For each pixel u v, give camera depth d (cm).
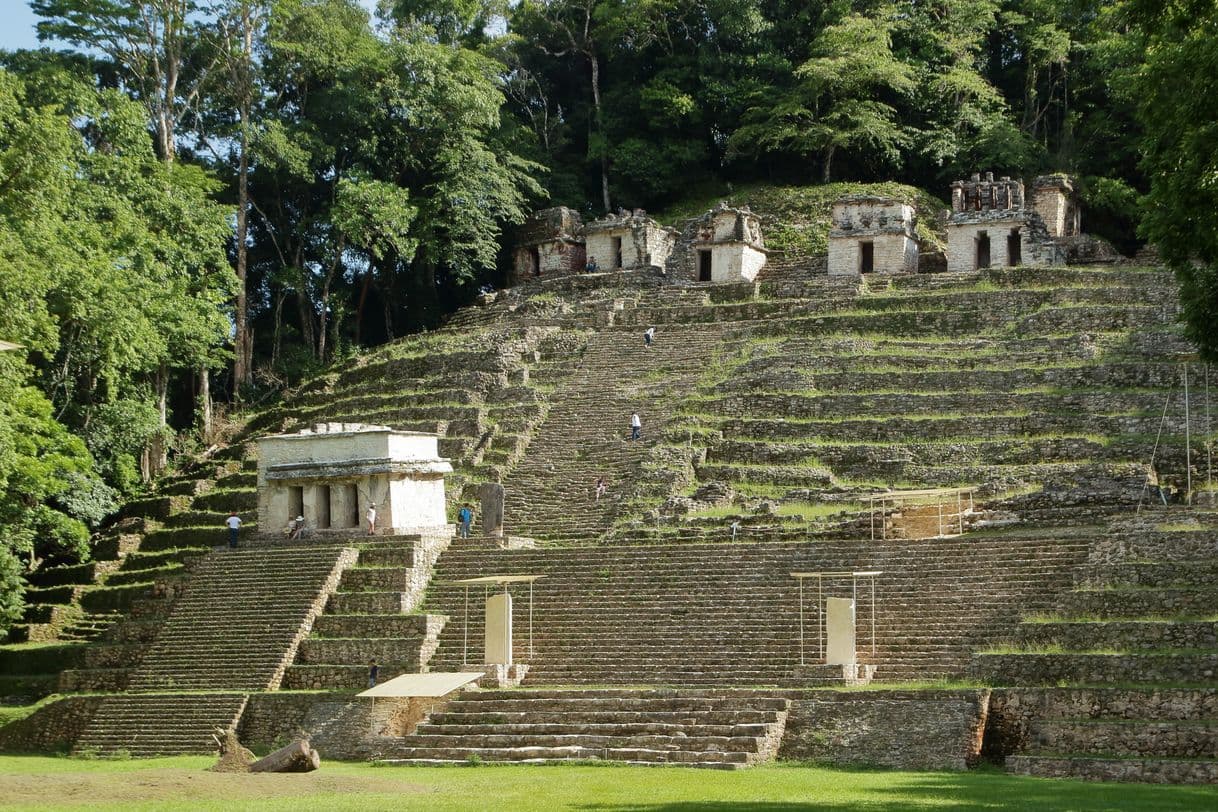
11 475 5106
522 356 6819
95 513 6100
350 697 4178
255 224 8688
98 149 7500
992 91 8469
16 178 5359
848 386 5878
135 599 5534
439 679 3950
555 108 10081
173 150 7844
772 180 9219
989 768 3312
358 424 5500
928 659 3869
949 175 8488
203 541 5975
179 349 6988
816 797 2789
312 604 4769
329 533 5228
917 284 6862
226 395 8275
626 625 4391
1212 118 2988
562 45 9956
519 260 8712
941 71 8781
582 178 9538
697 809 2611
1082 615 3684
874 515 4731
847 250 7388
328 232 8181
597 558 4738
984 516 4569
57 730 4550
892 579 4216
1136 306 6012
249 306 8644
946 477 5138
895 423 5500
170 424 8088
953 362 5900
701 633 4256
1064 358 5731
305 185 8400
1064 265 7056
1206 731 3103
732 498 5272
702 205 9012
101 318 5791
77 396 6488
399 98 8106
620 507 5294
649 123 9231
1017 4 9112
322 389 7375
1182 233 3084
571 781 3139
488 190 8231
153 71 8038
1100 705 3294
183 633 4856
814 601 4238
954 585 4106
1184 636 3428
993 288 6650
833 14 9031
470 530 5456
